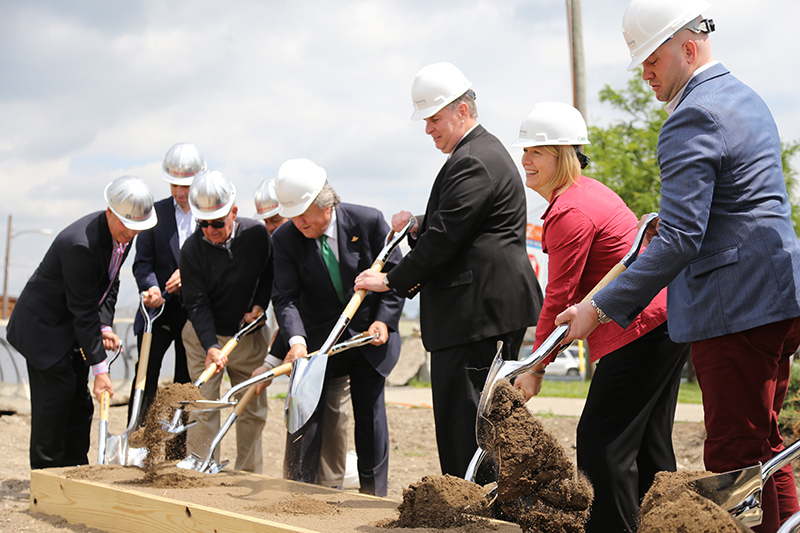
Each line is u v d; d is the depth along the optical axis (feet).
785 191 8.55
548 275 10.63
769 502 8.56
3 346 28.71
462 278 11.88
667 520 6.88
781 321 8.20
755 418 8.32
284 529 9.47
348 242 15.15
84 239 15.16
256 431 17.46
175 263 18.24
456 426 11.92
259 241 16.88
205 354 17.19
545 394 40.01
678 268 8.19
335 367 15.40
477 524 9.46
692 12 8.72
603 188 10.95
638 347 10.32
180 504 10.94
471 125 12.59
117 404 30.89
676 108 8.69
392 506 11.27
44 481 13.57
